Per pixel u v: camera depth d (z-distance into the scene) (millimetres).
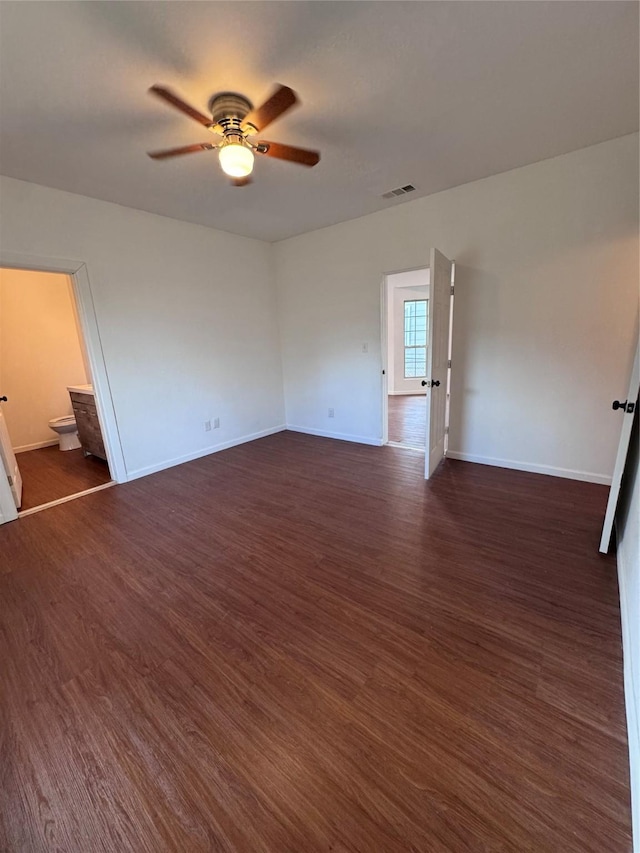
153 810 1117
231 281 4449
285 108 1815
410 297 7871
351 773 1188
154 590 2105
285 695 1459
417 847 1012
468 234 3354
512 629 1720
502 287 3281
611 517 2168
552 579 2041
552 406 3262
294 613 1888
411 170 2910
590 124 2371
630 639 1459
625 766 1163
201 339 4215
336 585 2080
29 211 2869
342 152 2584
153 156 2051
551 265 3031
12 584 2195
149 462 3895
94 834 1070
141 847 1040
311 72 1786
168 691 1496
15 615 1947
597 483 3168
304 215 3836
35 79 1739
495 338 3414
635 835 977
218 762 1236
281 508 3027
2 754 1284
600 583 1996
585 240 2863
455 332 3621
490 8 1465
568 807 1074
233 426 4723
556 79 1901
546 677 1478
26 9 1370
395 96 1998
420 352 8180
